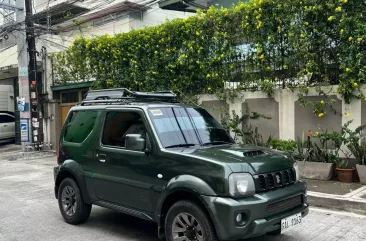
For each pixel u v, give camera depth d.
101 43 13.59
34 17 15.43
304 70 8.92
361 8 7.97
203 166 4.25
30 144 16.23
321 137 8.41
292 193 4.48
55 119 17.06
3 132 19.95
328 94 8.68
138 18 16.86
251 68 10.05
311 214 6.42
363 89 8.19
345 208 6.56
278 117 9.60
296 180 4.80
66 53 15.84
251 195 4.14
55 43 16.62
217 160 4.24
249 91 10.11
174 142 4.90
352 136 7.93
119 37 13.06
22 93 16.03
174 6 15.23
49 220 6.48
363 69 7.96
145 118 5.03
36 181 10.37
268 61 9.63
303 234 5.41
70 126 6.36
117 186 5.24
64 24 18.20
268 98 9.77
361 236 5.28
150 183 4.77
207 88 10.95
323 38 8.55
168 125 5.08
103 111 5.75
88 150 5.76
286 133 9.47
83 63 14.83
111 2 16.52
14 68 18.12
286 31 9.17
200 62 10.81
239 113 10.34
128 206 5.14
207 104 11.03
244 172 4.15
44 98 17.12
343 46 8.26
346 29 8.08
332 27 8.46
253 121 10.08
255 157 4.54
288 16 9.01
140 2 16.36
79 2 17.16
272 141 9.10
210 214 4.05
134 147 4.79
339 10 8.01
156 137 4.81
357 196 6.80
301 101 8.97
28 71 16.00
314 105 8.80
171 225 4.49
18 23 15.38
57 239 5.46
